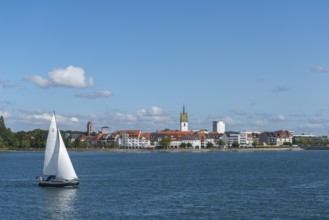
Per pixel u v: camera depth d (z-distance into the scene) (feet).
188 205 285.84
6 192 343.26
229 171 555.28
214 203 293.02
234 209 272.51
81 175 498.69
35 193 336.08
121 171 561.02
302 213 260.62
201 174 508.94
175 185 392.47
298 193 337.72
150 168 620.49
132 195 328.29
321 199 307.99
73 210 270.46
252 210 269.44
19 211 268.62
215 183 408.46
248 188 369.71
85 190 353.72
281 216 253.03
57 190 351.05
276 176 478.18
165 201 301.22
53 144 365.81
